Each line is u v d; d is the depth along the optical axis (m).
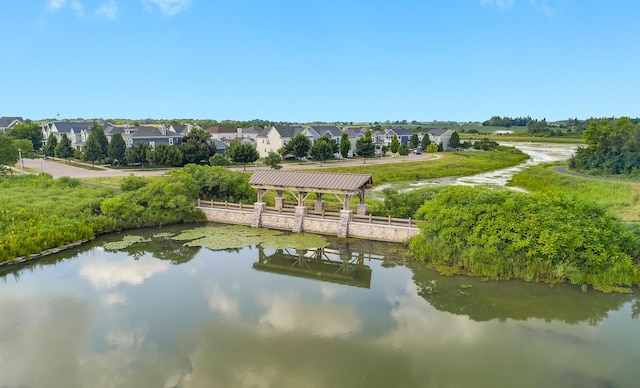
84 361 14.42
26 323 17.05
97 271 23.02
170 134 92.69
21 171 61.06
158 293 20.14
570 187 50.78
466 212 23.11
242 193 37.16
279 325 17.02
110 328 16.67
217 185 36.47
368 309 18.55
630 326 17.08
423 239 24.94
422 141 124.81
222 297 19.75
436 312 18.27
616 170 60.50
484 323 17.31
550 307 18.69
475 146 124.50
